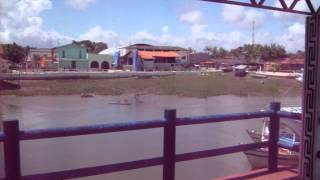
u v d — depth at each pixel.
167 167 5.04
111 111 46.88
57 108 48.19
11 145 4.04
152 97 64.19
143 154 23.89
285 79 84.06
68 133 4.30
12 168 4.06
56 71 82.12
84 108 49.03
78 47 99.50
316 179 5.29
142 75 87.44
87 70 91.50
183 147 25.56
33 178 4.21
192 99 62.75
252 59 129.38
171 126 5.02
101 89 69.50
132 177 18.42
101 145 25.91
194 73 97.38
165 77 88.94
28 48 91.31
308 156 5.32
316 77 5.14
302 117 5.37
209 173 19.62
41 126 35.59
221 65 124.19
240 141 26.53
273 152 6.20
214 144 26.30
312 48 5.14
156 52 110.25
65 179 4.39
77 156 23.12
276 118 6.16
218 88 75.19
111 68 103.25
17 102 52.28
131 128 4.70
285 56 127.75
